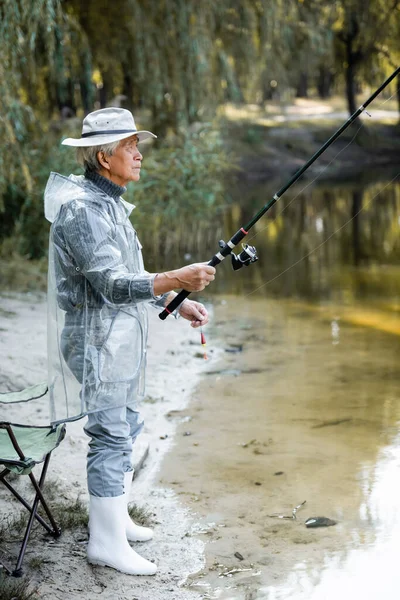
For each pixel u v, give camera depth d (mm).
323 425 7160
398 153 36969
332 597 4559
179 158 22297
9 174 12891
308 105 48875
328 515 5527
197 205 21875
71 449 6477
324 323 10680
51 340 4723
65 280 4652
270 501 5758
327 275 13867
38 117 16750
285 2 23703
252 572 4840
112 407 4695
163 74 20109
